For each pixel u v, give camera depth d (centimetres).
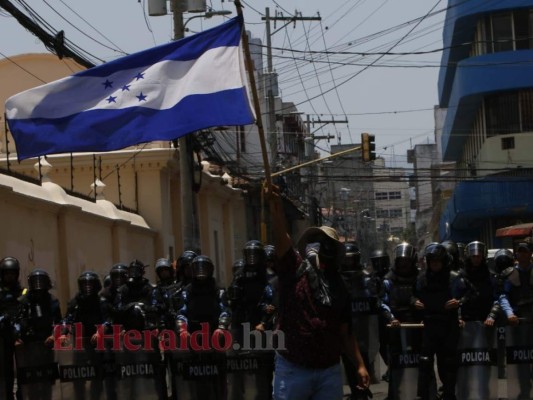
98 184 3872
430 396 1741
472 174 6538
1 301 1734
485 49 5806
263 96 7231
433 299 1689
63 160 4166
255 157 7056
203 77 1429
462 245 2289
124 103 1435
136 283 1845
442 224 8344
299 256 1012
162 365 1762
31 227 2950
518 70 5625
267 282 1788
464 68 5766
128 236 3888
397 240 13938
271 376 1736
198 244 2917
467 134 6894
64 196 3256
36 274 1731
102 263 3591
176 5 2877
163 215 4278
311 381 990
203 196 4922
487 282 1825
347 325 1024
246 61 1248
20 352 1720
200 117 1418
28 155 1433
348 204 12244
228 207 5481
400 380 1762
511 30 5722
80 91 1438
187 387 1711
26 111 1430
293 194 7244
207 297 1727
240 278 1788
